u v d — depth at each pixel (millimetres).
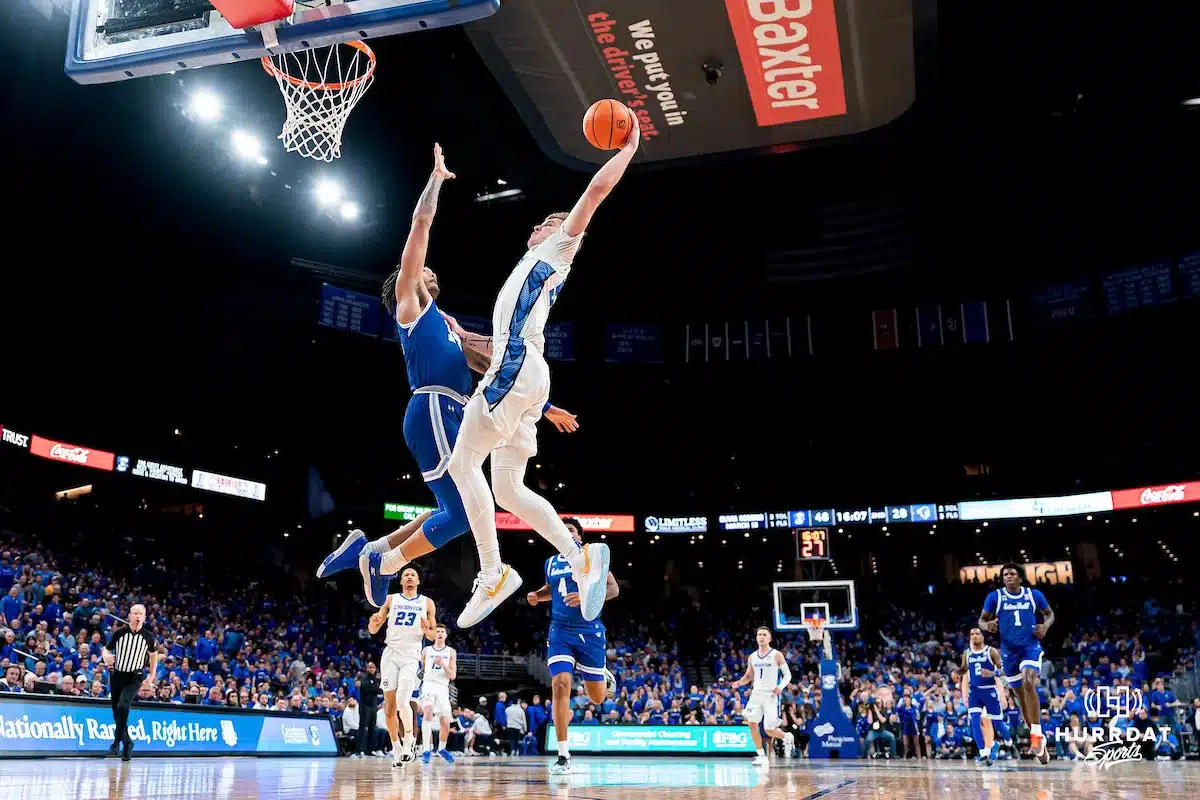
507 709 20641
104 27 6465
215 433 29062
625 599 36031
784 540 36031
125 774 5703
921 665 25281
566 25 8992
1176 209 24922
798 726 19438
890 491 34531
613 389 31625
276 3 5875
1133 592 29891
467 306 28922
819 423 33875
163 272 25000
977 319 27422
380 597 4254
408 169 24359
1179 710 18406
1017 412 31875
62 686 13094
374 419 30703
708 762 13195
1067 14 18359
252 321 26734
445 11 5859
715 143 10750
